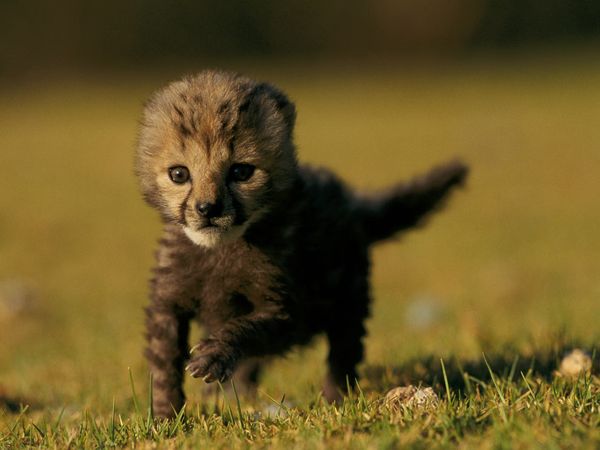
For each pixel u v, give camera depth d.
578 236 21.27
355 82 58.31
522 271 17.28
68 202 28.67
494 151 33.06
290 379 9.44
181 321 7.81
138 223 25.77
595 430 5.66
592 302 13.46
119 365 10.87
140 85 59.88
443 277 17.81
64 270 20.64
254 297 7.63
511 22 68.25
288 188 7.61
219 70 8.05
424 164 31.89
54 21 64.19
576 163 30.67
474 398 6.80
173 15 66.31
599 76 52.50
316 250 7.99
